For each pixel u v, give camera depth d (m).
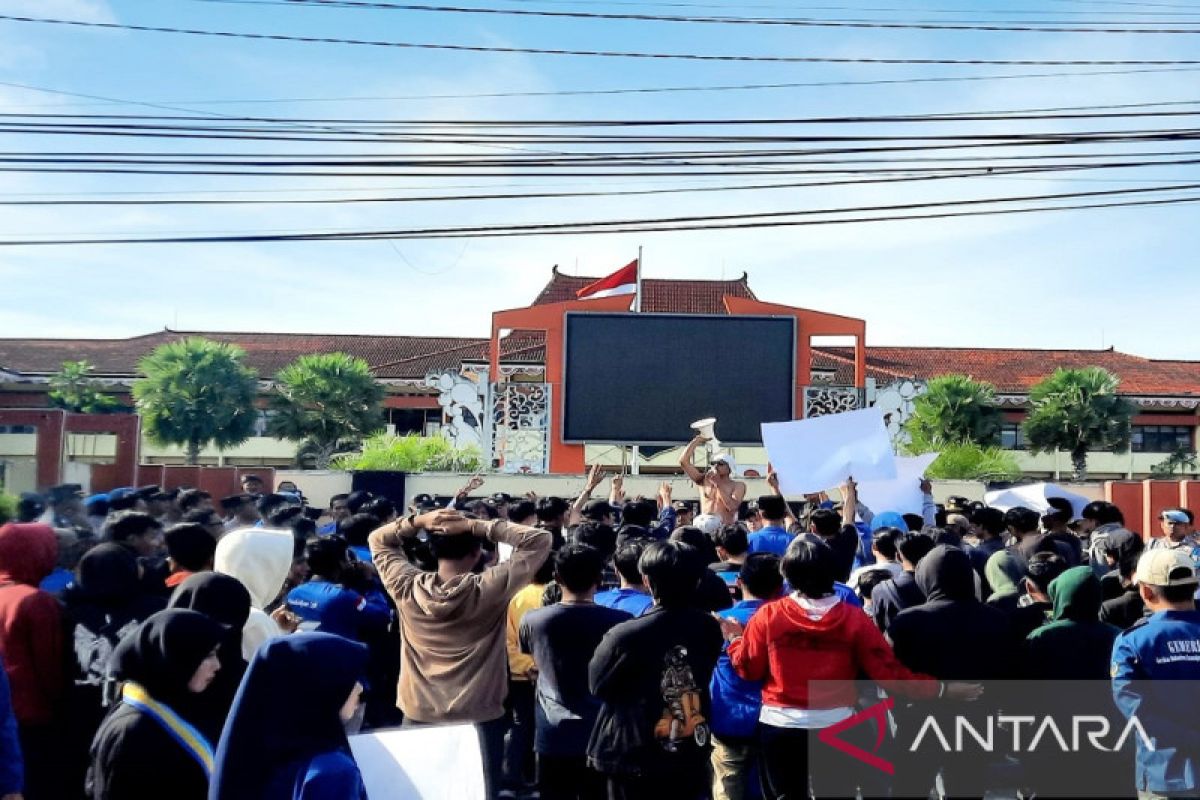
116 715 4.06
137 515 7.21
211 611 4.72
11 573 5.94
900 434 27.38
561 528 9.73
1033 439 41.69
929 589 6.00
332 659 3.69
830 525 8.40
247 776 3.60
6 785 4.44
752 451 33.97
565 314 27.16
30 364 49.31
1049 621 6.20
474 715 5.73
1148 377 52.62
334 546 6.90
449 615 5.72
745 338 27.05
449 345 53.81
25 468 23.64
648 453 35.53
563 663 5.85
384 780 4.09
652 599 6.21
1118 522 11.81
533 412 27.80
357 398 37.84
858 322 27.41
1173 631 5.20
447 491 24.45
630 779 5.23
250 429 38.53
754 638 5.73
